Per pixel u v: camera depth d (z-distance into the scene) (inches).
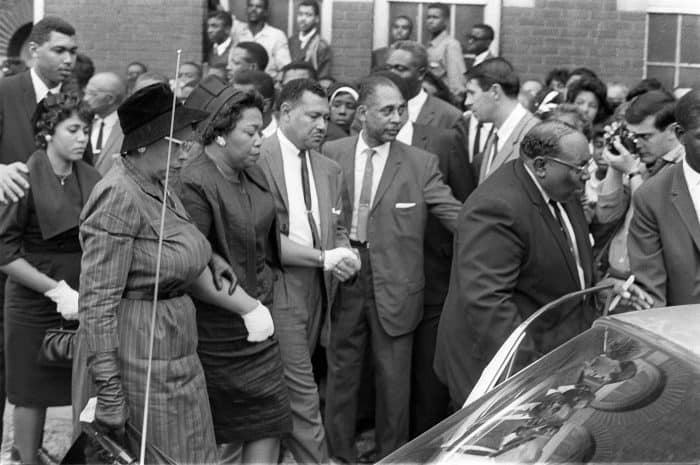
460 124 310.2
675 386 119.3
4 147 265.1
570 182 199.2
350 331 250.5
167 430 180.5
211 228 202.7
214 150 205.2
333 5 431.8
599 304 214.2
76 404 192.2
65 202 226.5
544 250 199.8
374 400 267.3
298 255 225.3
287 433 210.2
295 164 231.5
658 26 430.6
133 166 181.0
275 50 429.4
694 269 203.2
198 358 190.7
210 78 208.4
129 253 177.8
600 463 113.2
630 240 209.5
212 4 443.5
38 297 228.2
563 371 134.6
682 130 213.5
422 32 435.8
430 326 257.6
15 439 235.0
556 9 427.5
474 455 125.3
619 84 395.2
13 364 230.7
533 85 362.6
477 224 199.6
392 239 248.1
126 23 441.4
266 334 203.2
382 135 246.7
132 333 179.2
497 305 196.4
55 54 265.0
